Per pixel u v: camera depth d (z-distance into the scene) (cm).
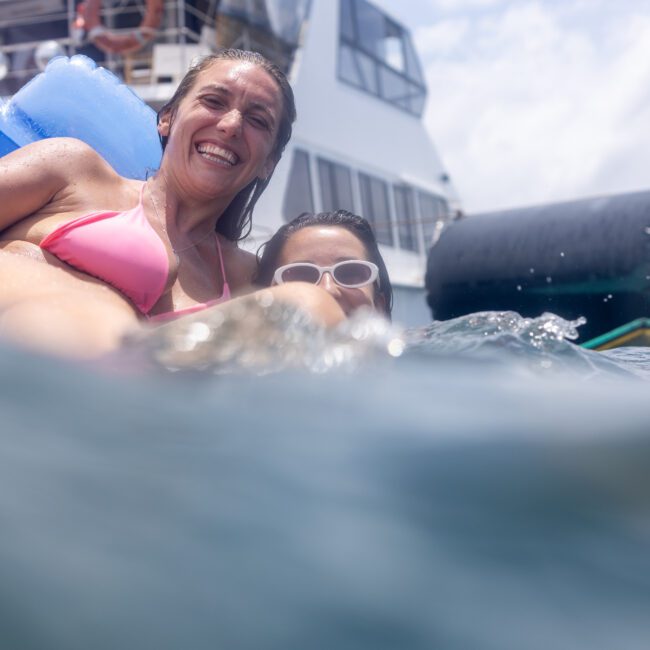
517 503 68
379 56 909
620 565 57
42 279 189
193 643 44
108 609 46
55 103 326
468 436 89
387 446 83
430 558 57
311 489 69
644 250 438
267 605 49
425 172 946
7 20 847
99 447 75
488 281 494
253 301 131
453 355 161
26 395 92
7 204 236
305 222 260
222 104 249
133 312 220
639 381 166
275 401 99
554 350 184
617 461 80
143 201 255
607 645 47
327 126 800
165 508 62
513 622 49
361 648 45
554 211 491
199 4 813
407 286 733
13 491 62
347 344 128
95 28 741
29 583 48
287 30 786
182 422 86
